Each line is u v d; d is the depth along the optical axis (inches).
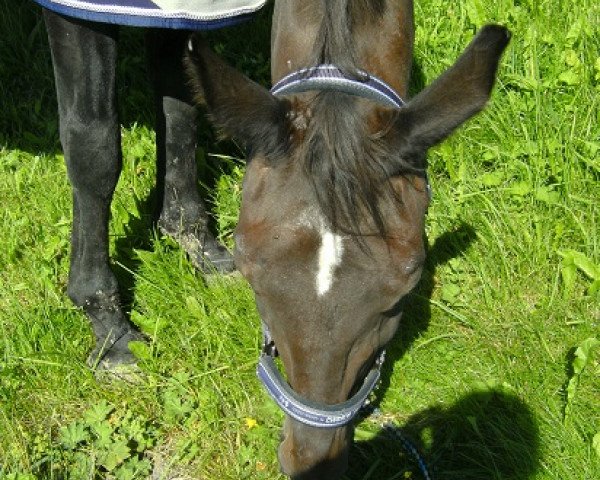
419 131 45.8
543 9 97.3
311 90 47.5
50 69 94.0
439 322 72.5
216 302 72.2
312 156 44.5
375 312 45.8
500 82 88.7
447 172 83.1
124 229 77.2
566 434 63.7
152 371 68.1
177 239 76.7
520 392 67.1
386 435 64.8
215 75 45.4
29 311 71.2
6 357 67.9
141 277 73.0
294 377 47.1
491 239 77.5
